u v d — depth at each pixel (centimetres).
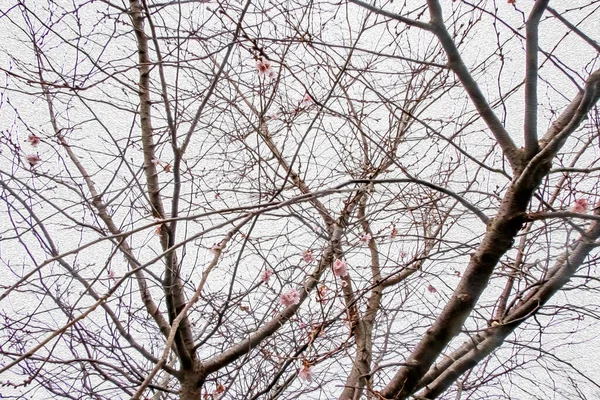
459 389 358
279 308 372
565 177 316
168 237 323
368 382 279
